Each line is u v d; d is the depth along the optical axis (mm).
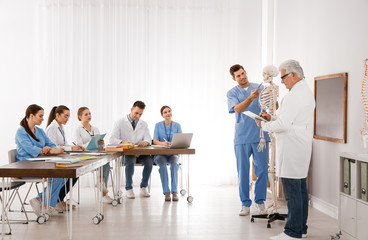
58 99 6457
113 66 6520
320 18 4699
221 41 6637
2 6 6512
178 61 6598
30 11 6504
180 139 4812
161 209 4816
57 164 3236
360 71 3881
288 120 3357
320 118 4719
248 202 4547
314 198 4914
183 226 4062
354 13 3971
